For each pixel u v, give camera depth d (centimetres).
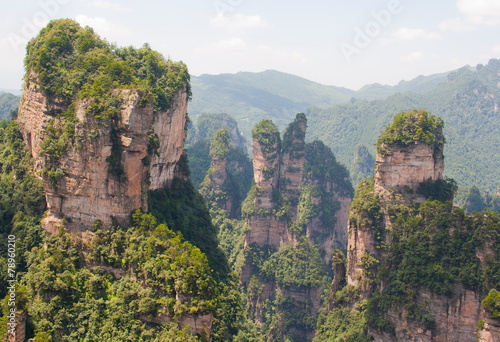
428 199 9594
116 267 7056
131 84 7556
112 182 7069
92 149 6919
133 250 7000
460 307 8106
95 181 7031
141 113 7075
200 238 9850
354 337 9300
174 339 6384
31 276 6738
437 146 10044
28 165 7881
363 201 10031
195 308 6544
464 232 8475
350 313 9831
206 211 10888
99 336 6500
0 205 7650
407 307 8569
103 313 6694
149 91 7338
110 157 6994
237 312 9206
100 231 7112
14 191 7756
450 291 8175
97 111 6925
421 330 8388
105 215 7162
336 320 10044
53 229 7244
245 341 8594
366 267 9769
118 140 7056
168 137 9300
